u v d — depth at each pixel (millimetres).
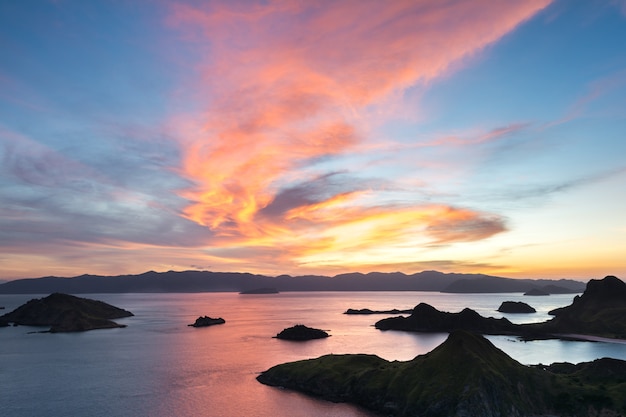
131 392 164375
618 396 127500
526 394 134500
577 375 150125
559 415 127438
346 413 138500
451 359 146625
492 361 145500
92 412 140750
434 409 128125
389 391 144250
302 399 153875
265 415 137125
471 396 127188
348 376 163375
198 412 140000
